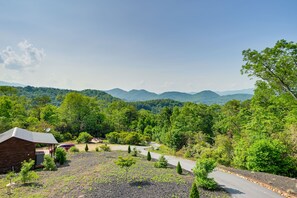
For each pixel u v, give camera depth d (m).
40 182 18.22
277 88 19.08
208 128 53.34
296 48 15.60
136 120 79.50
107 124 66.81
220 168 24.67
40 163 26.27
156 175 19.09
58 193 14.60
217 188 16.98
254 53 17.47
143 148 46.00
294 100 19.09
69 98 61.81
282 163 21.27
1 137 27.03
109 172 19.06
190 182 17.81
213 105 68.00
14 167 23.88
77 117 62.84
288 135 23.53
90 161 27.05
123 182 16.39
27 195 14.90
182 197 14.04
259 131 27.53
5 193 15.43
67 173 21.14
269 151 21.39
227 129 42.81
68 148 39.62
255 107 30.36
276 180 18.19
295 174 21.14
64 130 58.50
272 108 28.44
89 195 13.73
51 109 62.00
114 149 42.78
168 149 41.47
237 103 56.69
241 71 19.05
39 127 47.19
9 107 51.12
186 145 38.66
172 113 65.50
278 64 16.56
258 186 17.78
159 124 72.56
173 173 20.88
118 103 94.25
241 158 24.52
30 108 72.19
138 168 21.75
